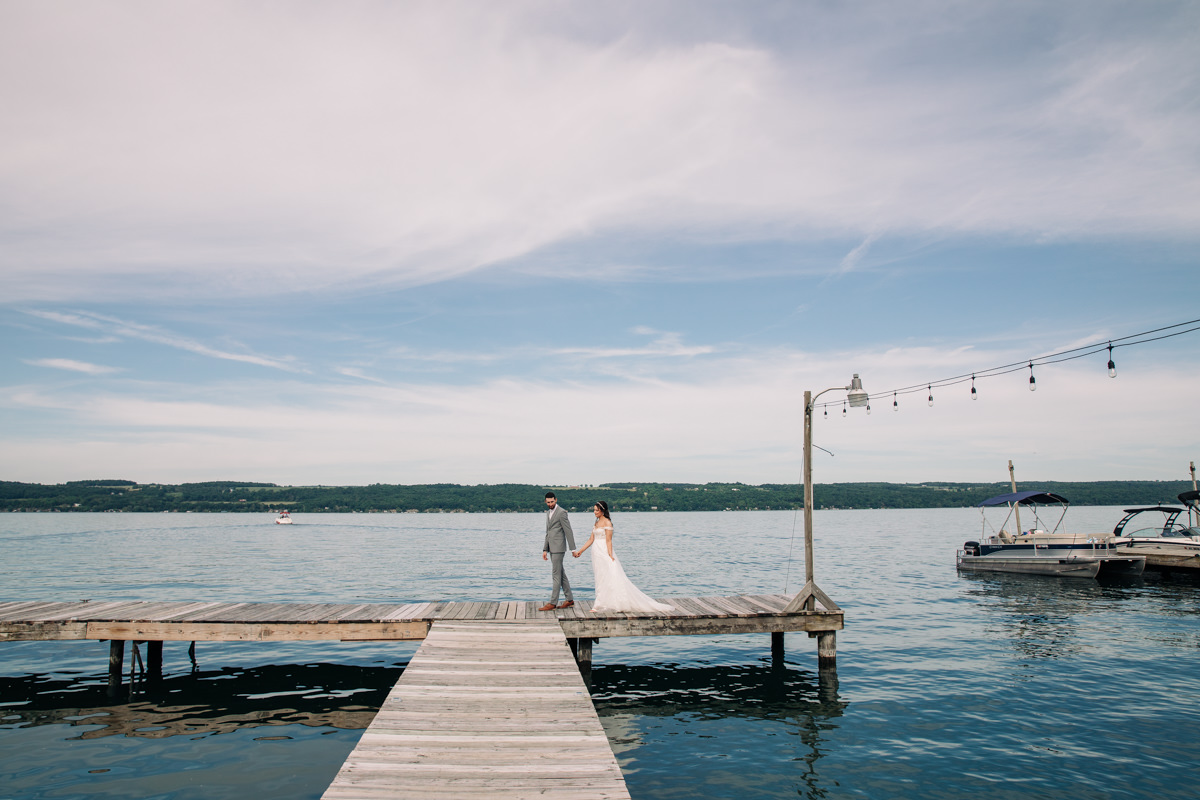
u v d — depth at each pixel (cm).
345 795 520
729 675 1305
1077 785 778
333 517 14988
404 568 3500
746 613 1264
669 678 1284
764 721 1022
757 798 750
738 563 3747
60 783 770
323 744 910
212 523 11062
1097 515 10900
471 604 1380
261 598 2311
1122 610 2038
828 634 1286
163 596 2361
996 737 941
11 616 1185
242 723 1001
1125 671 1292
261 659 1427
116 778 786
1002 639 1602
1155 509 2936
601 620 1225
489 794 527
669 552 4628
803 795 758
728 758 870
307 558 4166
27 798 729
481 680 849
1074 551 2875
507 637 1093
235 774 802
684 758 870
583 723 696
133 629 1161
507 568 3512
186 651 1494
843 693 1169
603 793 532
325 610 1288
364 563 3809
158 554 4494
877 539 6009
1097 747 898
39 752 872
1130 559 2750
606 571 1296
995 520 10794
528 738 652
